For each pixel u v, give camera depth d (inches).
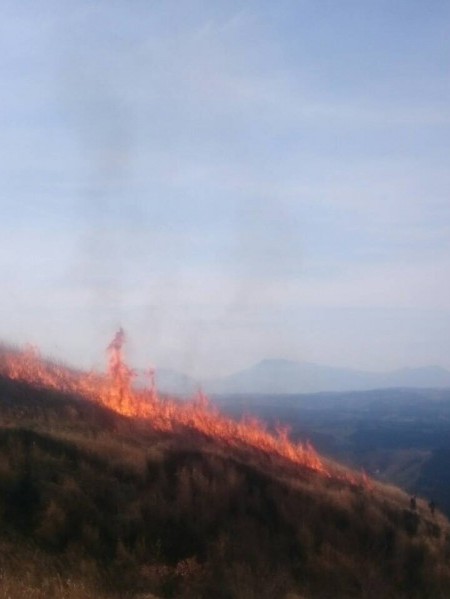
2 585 568.4
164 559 700.7
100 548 682.2
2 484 722.8
